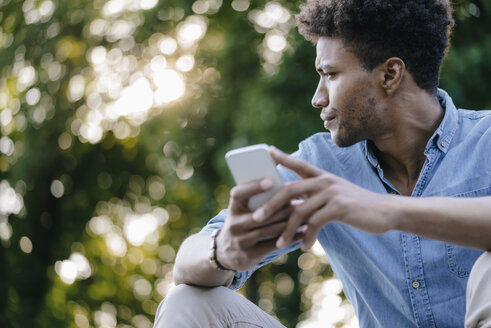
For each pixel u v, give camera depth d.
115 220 9.62
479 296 1.51
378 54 1.92
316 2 1.97
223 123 8.00
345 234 2.02
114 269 9.69
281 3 7.77
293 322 9.66
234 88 8.09
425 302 1.93
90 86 8.51
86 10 8.25
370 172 2.05
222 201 8.07
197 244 1.79
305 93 6.71
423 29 1.93
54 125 8.45
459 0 6.04
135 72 8.45
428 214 1.56
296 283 9.71
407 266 1.94
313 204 1.55
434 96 2.01
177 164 7.97
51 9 8.34
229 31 8.05
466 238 1.57
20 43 8.19
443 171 1.96
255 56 7.99
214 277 1.75
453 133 1.97
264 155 1.51
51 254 9.10
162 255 9.80
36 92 8.26
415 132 1.98
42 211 8.98
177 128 8.05
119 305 9.73
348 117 1.96
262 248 1.63
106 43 8.38
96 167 9.31
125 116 8.59
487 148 1.95
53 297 9.20
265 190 1.53
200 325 1.75
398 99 1.95
